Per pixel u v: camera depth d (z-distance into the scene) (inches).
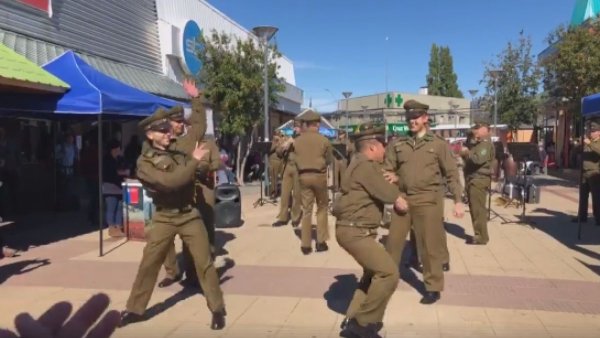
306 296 230.5
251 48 715.4
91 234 374.9
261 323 198.5
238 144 762.8
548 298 230.7
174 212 190.9
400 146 223.6
